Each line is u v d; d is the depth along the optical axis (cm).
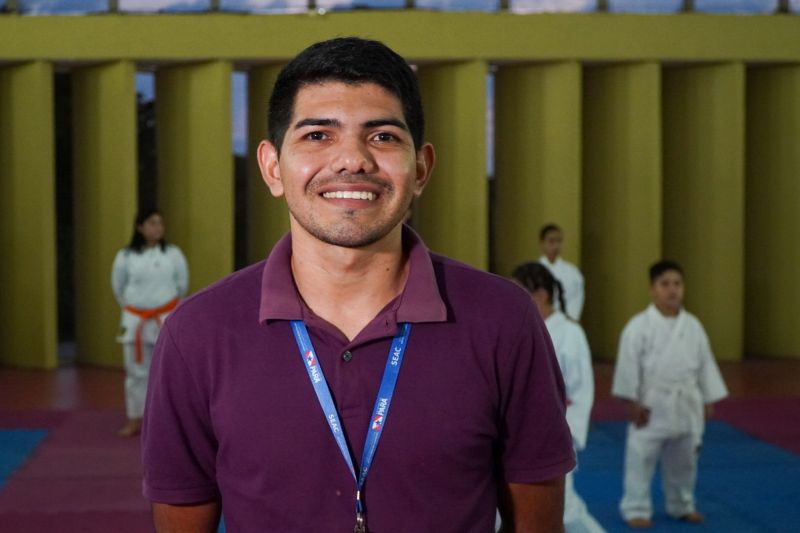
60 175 1677
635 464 601
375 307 188
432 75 1294
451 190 1270
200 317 187
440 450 180
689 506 609
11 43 1205
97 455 787
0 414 961
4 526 595
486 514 188
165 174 1284
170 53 1209
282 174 186
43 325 1235
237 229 1777
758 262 1362
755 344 1368
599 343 1323
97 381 1157
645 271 1279
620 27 1251
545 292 508
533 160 1288
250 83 1301
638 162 1280
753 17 1270
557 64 1264
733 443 839
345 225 179
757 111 1354
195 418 188
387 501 179
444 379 182
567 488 471
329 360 182
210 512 198
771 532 584
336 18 1219
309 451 179
